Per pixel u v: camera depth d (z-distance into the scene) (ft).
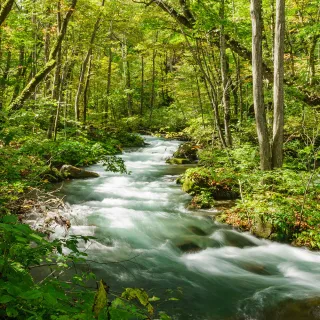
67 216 25.79
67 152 29.14
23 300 6.26
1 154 20.01
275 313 15.44
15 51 65.10
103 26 70.08
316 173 25.29
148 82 119.85
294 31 66.64
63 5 40.01
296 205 25.41
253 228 25.16
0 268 6.68
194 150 58.29
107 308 5.94
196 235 24.90
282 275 19.65
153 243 23.31
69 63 58.59
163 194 35.58
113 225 25.75
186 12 41.70
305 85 48.83
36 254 8.64
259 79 30.30
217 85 51.21
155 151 66.44
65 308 6.25
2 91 48.52
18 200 22.17
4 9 29.22
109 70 84.64
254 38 30.45
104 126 75.10
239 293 17.37
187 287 17.81
